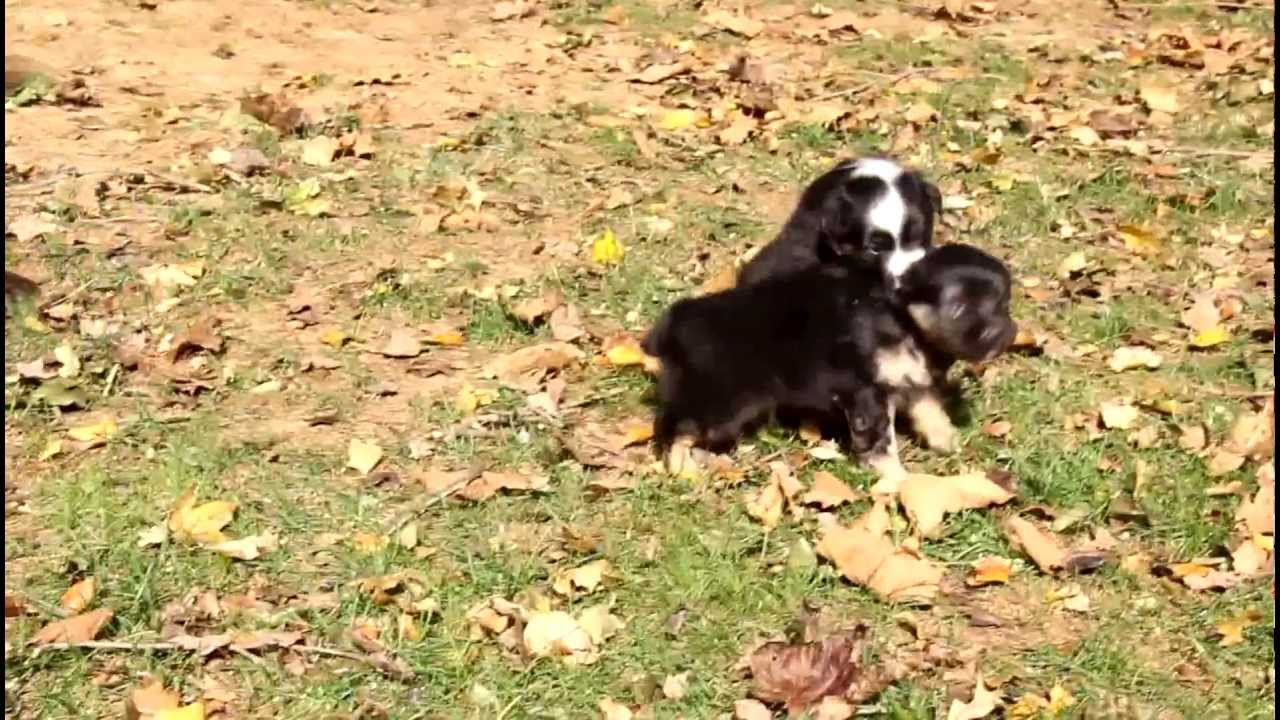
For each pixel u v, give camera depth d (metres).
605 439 2.46
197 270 2.80
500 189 3.10
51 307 2.69
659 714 2.05
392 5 4.11
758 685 2.07
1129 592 2.20
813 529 2.29
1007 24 4.07
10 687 2.08
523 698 2.07
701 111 3.43
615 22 4.01
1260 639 2.14
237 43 3.74
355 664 2.11
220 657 2.11
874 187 2.47
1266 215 3.05
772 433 2.45
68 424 2.47
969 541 2.28
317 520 2.30
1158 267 2.88
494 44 3.81
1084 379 2.58
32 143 3.18
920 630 2.14
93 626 2.13
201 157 3.14
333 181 3.10
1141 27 4.05
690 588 2.19
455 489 2.35
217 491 2.34
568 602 2.19
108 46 3.67
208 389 2.54
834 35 3.96
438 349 2.64
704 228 2.98
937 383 2.43
